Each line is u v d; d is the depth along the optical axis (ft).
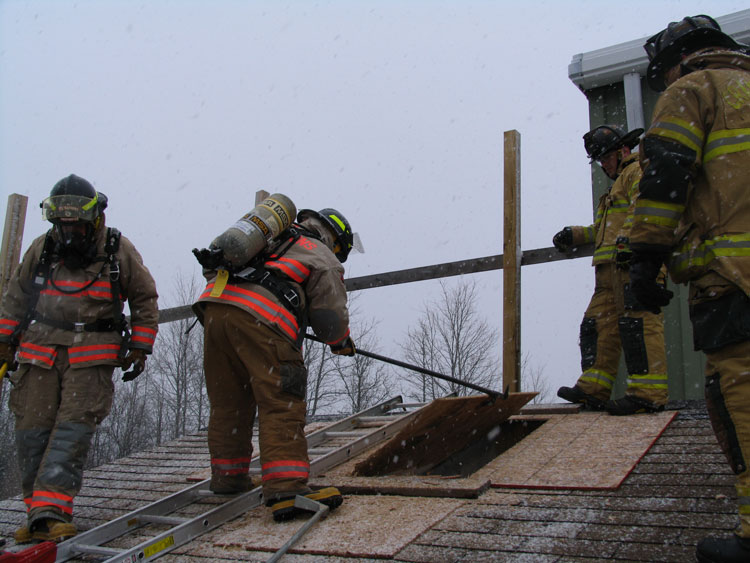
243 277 9.44
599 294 14.03
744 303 6.01
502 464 10.48
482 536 7.59
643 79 21.24
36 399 9.98
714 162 6.46
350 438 14.19
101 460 76.84
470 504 8.83
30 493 9.98
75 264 10.20
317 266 9.65
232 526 9.20
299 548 7.92
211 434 10.44
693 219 6.61
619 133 14.37
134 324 10.69
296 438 9.29
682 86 6.73
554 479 9.32
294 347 9.47
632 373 12.75
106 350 10.15
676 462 9.41
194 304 9.82
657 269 6.85
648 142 6.74
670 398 17.99
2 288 19.77
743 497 5.94
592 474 9.30
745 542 5.89
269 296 9.36
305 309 9.78
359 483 10.25
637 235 6.72
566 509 8.15
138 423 78.54
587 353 14.02
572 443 11.12
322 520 8.82
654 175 6.58
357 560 7.41
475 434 14.29
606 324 13.78
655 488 8.49
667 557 6.45
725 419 6.14
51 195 10.03
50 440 9.57
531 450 11.05
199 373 77.77
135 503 11.51
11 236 20.22
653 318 12.82
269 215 9.57
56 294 10.09
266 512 9.57
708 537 6.25
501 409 13.12
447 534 7.79
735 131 6.46
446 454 14.28
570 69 21.58
